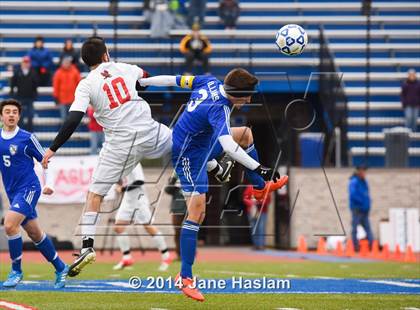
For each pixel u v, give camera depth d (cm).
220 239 7956
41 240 3375
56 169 7175
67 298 3009
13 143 3300
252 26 9531
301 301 2981
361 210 6938
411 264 5416
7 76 8506
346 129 7662
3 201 7175
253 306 2806
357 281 3906
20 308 2677
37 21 9338
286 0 9775
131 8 9462
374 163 8444
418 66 9406
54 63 8288
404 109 8419
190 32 8844
